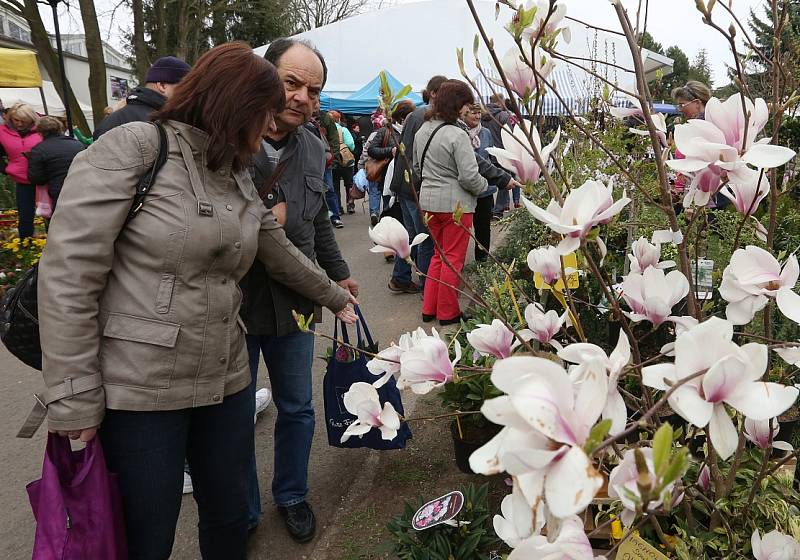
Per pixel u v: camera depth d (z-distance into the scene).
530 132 1.24
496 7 1.21
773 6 1.36
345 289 2.50
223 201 1.65
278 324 2.24
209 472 1.83
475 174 3.99
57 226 1.43
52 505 1.48
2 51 8.14
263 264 2.19
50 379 1.42
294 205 2.27
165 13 18.56
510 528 1.05
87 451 1.49
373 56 14.23
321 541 2.33
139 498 1.58
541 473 0.64
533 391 0.64
